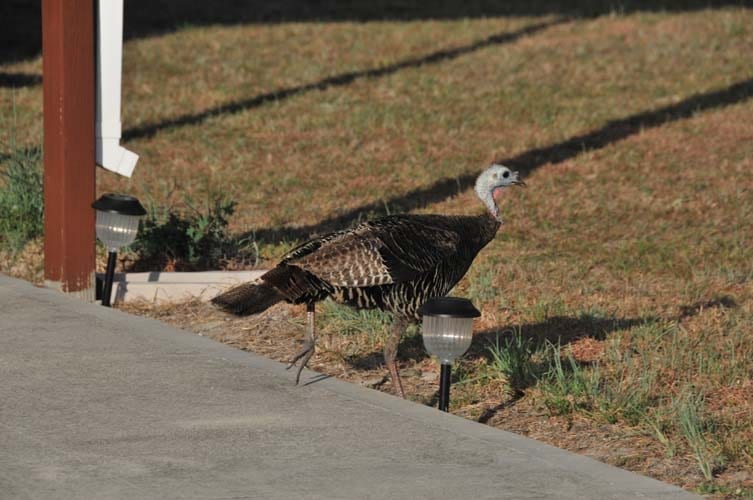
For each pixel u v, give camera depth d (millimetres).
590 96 27484
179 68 29469
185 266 15680
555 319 13711
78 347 11453
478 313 10094
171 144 23250
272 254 16281
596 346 12742
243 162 22125
